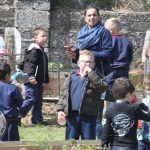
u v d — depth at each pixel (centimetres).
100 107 1434
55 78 2172
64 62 2466
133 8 2597
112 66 1530
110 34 1429
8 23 2447
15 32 2164
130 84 1052
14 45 2159
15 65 2125
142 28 2519
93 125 1208
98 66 1409
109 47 1416
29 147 1076
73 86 1213
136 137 1070
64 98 1209
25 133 1572
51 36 2473
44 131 1608
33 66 1703
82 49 1422
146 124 1161
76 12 2488
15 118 1271
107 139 1045
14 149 1075
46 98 2084
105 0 2598
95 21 1424
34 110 1734
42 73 1723
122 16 2511
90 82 1191
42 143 1081
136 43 2514
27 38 2411
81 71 1218
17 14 2411
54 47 2472
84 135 1202
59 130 1631
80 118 1204
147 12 2527
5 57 2130
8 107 1257
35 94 1705
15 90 1277
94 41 1409
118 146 1037
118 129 1038
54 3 2530
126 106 1043
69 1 2553
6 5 2467
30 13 2419
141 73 2256
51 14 2477
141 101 1122
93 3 2586
